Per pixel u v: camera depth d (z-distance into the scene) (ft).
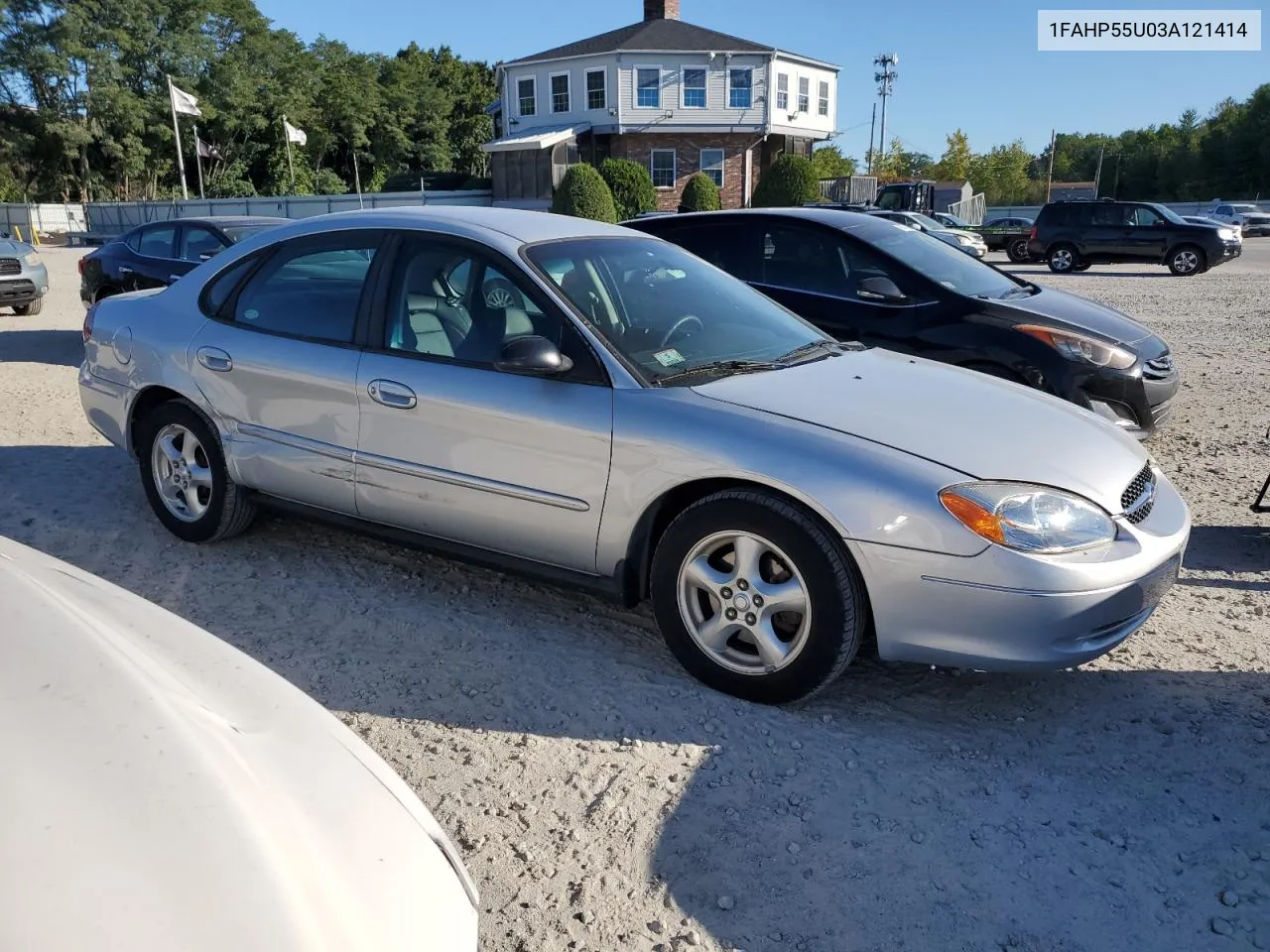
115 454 20.77
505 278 12.23
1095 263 78.28
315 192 198.08
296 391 13.38
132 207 148.56
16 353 34.58
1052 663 9.86
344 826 5.21
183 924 4.13
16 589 6.38
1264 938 7.59
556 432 11.34
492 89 246.06
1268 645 12.44
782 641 10.67
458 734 10.23
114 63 164.25
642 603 13.55
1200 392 28.35
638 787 9.36
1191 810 9.14
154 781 4.84
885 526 9.79
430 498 12.42
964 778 9.58
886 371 12.60
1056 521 9.86
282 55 191.42
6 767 4.65
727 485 10.83
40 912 3.95
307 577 14.19
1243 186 235.20
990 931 7.66
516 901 7.89
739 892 8.04
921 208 104.83
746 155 132.98
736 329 13.10
